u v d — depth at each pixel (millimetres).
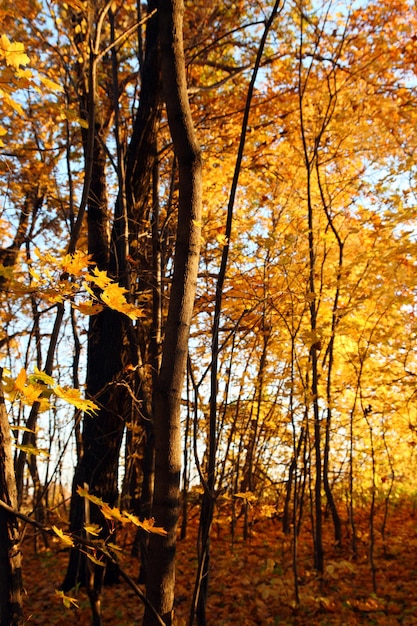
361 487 8344
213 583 6051
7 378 1495
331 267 6332
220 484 2641
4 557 1454
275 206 6422
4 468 1475
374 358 6688
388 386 6387
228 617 5086
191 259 1986
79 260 1626
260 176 6965
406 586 5559
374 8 6586
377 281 5449
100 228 6184
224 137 7258
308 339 5188
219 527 8242
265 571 6062
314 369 5641
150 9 4621
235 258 5859
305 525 8445
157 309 4418
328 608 5152
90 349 6160
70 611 5426
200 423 6578
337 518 7160
